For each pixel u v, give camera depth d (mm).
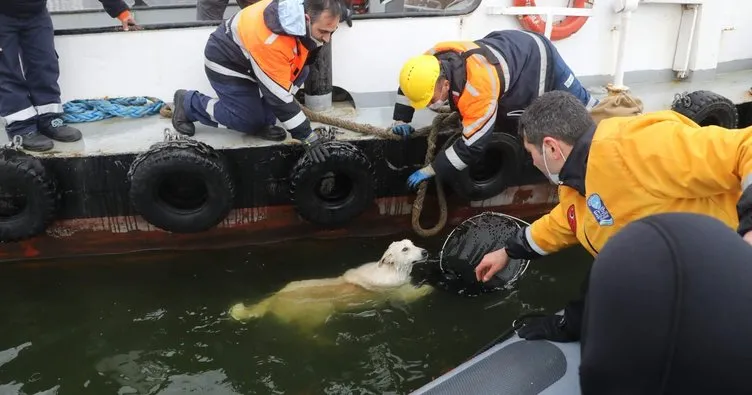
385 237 4598
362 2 5074
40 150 3877
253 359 3404
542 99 2303
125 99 4453
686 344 962
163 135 4156
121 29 4309
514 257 2873
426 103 3639
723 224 1062
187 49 4426
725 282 966
